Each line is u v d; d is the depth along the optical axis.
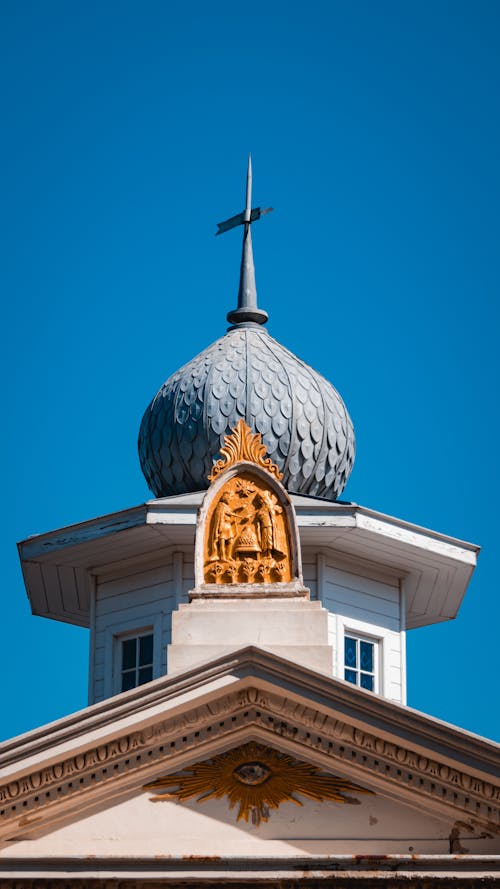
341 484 85.12
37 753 65.31
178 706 65.62
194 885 64.94
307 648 67.31
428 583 83.19
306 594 68.56
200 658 67.38
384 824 65.88
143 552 81.12
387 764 66.06
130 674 80.56
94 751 65.81
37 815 65.81
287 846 65.56
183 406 84.06
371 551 80.94
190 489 84.62
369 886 64.62
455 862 64.62
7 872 64.81
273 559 69.25
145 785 66.38
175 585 80.19
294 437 83.44
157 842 65.69
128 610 81.19
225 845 65.62
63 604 86.00
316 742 66.25
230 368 84.19
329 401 84.44
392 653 81.38
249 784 66.31
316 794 66.19
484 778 65.19
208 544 69.56
